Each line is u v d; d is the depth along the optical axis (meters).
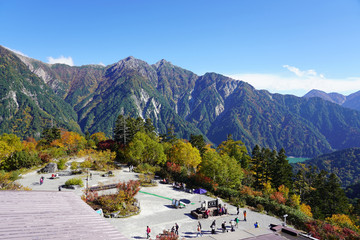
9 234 10.09
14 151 57.19
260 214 33.75
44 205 14.84
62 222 12.59
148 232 22.64
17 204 14.13
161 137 90.00
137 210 30.36
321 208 61.28
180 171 53.41
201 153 77.44
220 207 32.47
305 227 29.89
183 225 27.20
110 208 29.17
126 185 32.78
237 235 15.93
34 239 10.06
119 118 77.75
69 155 69.88
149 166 56.84
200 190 36.16
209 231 25.94
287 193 52.62
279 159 66.31
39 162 55.00
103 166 55.34
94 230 12.43
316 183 72.06
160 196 38.41
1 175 34.44
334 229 27.02
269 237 15.88
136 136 63.84
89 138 115.00
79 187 38.66
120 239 12.02
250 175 67.75
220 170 47.09
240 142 79.75
